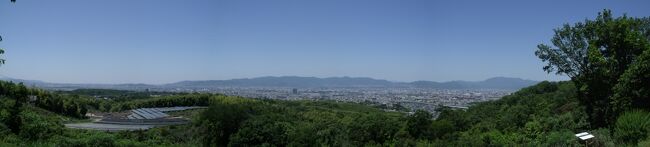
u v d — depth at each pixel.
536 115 51.12
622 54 29.08
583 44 30.95
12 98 50.53
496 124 54.44
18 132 33.66
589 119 31.83
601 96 30.59
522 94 73.94
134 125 87.69
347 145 66.25
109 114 123.19
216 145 63.00
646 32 30.22
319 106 129.62
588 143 17.30
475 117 69.88
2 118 34.75
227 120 62.62
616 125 18.08
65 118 91.19
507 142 35.69
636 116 17.20
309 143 61.19
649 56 23.67
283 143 58.44
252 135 56.47
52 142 21.30
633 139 16.44
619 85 25.16
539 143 24.61
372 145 61.50
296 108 115.75
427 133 59.34
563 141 19.41
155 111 126.62
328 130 74.50
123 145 25.38
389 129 64.62
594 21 30.28
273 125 59.44
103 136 23.91
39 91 96.31
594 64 29.09
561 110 47.16
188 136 67.94
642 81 23.59
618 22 28.66
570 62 32.00
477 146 38.50
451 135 54.03
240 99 135.62
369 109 134.50
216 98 141.75
